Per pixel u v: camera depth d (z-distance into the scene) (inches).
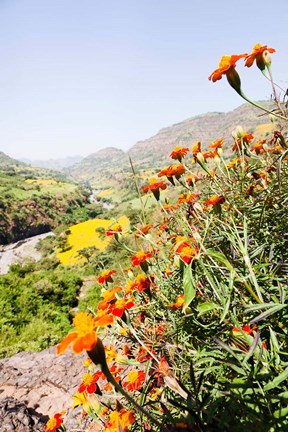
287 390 41.7
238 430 37.2
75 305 722.2
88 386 63.4
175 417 51.9
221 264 63.6
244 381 41.3
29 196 4421.8
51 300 661.3
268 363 43.0
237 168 92.0
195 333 61.9
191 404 41.5
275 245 64.7
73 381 168.6
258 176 84.1
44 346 301.6
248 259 49.8
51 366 190.7
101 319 39.3
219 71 60.1
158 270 82.7
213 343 54.3
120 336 80.4
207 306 47.3
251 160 99.5
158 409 59.3
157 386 62.2
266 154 89.0
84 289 829.2
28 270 880.9
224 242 70.1
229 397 44.2
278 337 51.1
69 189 5467.5
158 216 102.9
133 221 97.7
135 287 82.0
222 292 51.8
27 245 3531.0
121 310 54.6
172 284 78.0
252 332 53.4
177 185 88.3
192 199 79.9
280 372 41.5
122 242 83.5
